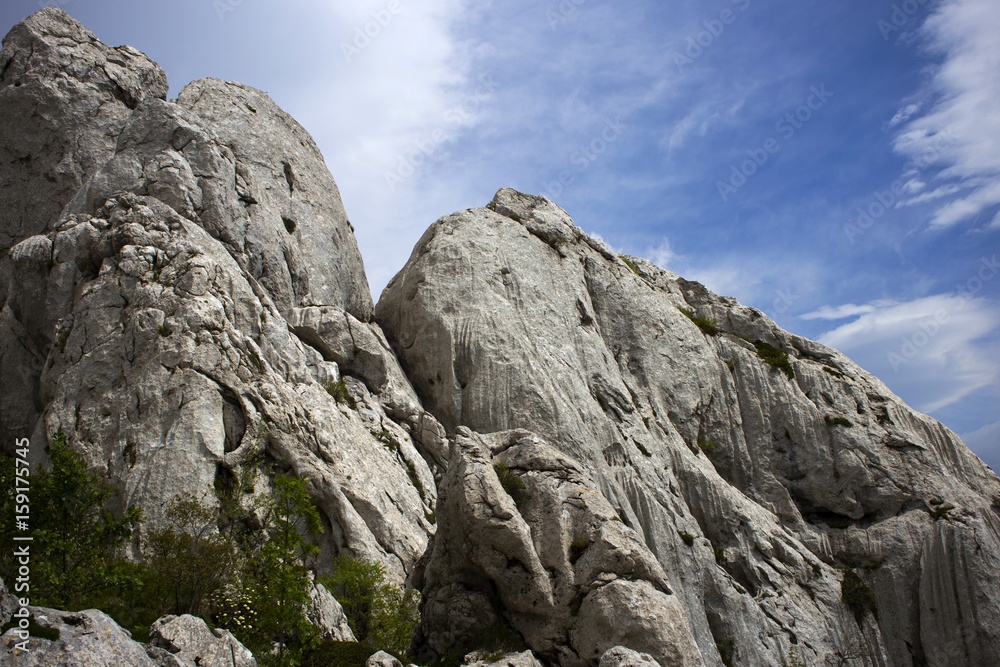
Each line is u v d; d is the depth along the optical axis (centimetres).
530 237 4269
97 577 1809
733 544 3659
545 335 3847
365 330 3606
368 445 3028
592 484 2239
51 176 3816
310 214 3950
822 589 3622
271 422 2658
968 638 3534
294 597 1961
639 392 4062
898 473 4025
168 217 3070
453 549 2162
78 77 4009
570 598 2022
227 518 2316
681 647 1903
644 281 4600
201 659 1559
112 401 2591
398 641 2156
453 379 3631
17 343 3053
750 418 4209
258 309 3050
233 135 3903
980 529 3778
